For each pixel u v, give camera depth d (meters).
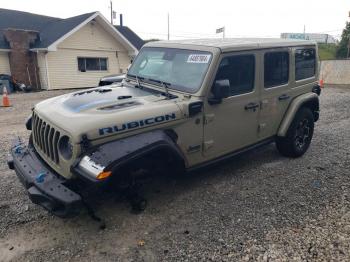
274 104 4.86
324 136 7.00
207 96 3.81
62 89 19.61
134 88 4.29
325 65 21.95
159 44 4.62
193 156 3.92
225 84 3.70
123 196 3.83
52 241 3.26
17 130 7.57
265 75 4.60
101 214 3.72
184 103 3.68
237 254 3.06
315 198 4.13
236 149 4.47
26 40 19.00
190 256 3.04
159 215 3.72
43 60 18.92
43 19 22.70
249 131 4.56
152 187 4.40
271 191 4.32
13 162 3.71
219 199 4.10
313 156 5.69
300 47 5.27
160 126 3.47
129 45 21.33
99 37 20.47
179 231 3.42
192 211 3.81
